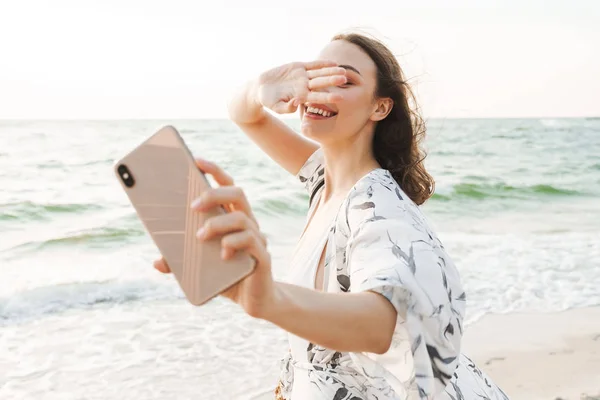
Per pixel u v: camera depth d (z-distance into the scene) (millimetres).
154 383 4652
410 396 1682
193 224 1128
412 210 1812
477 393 1992
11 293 7383
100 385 4664
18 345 5586
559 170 25328
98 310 6680
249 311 1206
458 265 8695
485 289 7324
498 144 35500
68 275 8461
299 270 2012
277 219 13578
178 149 1141
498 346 5312
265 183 18219
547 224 13820
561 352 5168
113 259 9672
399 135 2156
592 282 7668
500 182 20484
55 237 11297
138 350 5371
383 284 1470
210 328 5898
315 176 2451
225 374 4797
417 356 1535
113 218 13266
